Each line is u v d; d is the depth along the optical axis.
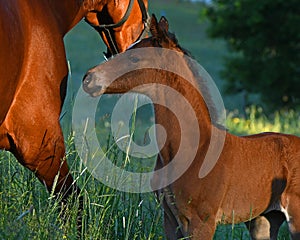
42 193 8.84
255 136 8.78
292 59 28.88
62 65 8.34
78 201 8.23
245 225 9.90
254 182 8.47
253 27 28.73
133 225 8.91
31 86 7.97
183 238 7.83
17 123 7.96
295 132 19.31
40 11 8.21
